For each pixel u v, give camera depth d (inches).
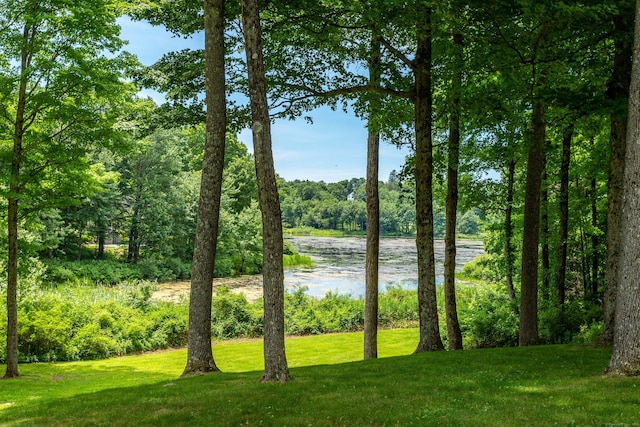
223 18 424.2
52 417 280.4
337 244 3816.4
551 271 770.2
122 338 841.5
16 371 581.3
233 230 1920.5
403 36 512.7
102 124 553.0
